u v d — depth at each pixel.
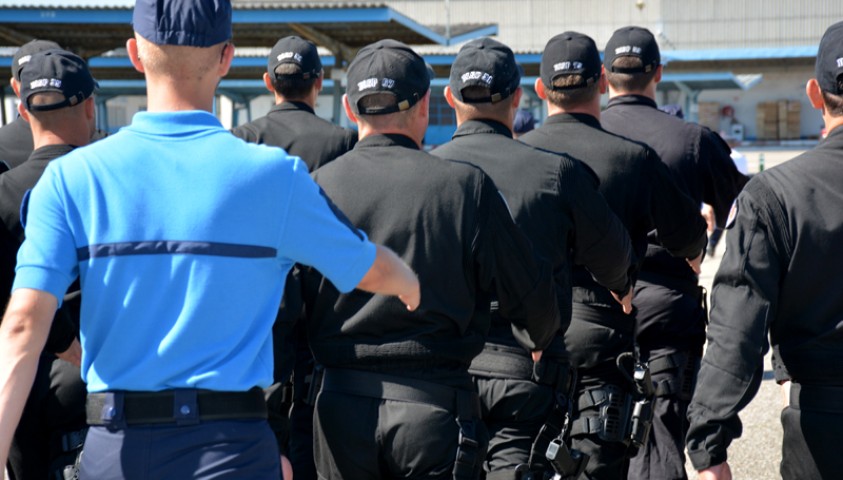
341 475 11.29
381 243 11.20
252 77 108.62
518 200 13.25
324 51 108.81
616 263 13.76
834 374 10.32
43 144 13.90
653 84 17.61
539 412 13.20
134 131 8.20
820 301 10.35
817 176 10.46
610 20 199.62
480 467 11.20
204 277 7.90
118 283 7.92
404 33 68.56
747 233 10.45
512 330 12.69
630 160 14.88
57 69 13.91
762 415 24.98
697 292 16.98
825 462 10.37
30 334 7.74
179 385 7.89
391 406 10.98
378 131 11.79
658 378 16.48
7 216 13.30
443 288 11.15
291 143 18.52
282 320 11.37
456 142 13.77
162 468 7.83
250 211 8.05
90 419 8.09
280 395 12.19
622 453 14.92
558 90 15.15
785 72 195.88
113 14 59.69
